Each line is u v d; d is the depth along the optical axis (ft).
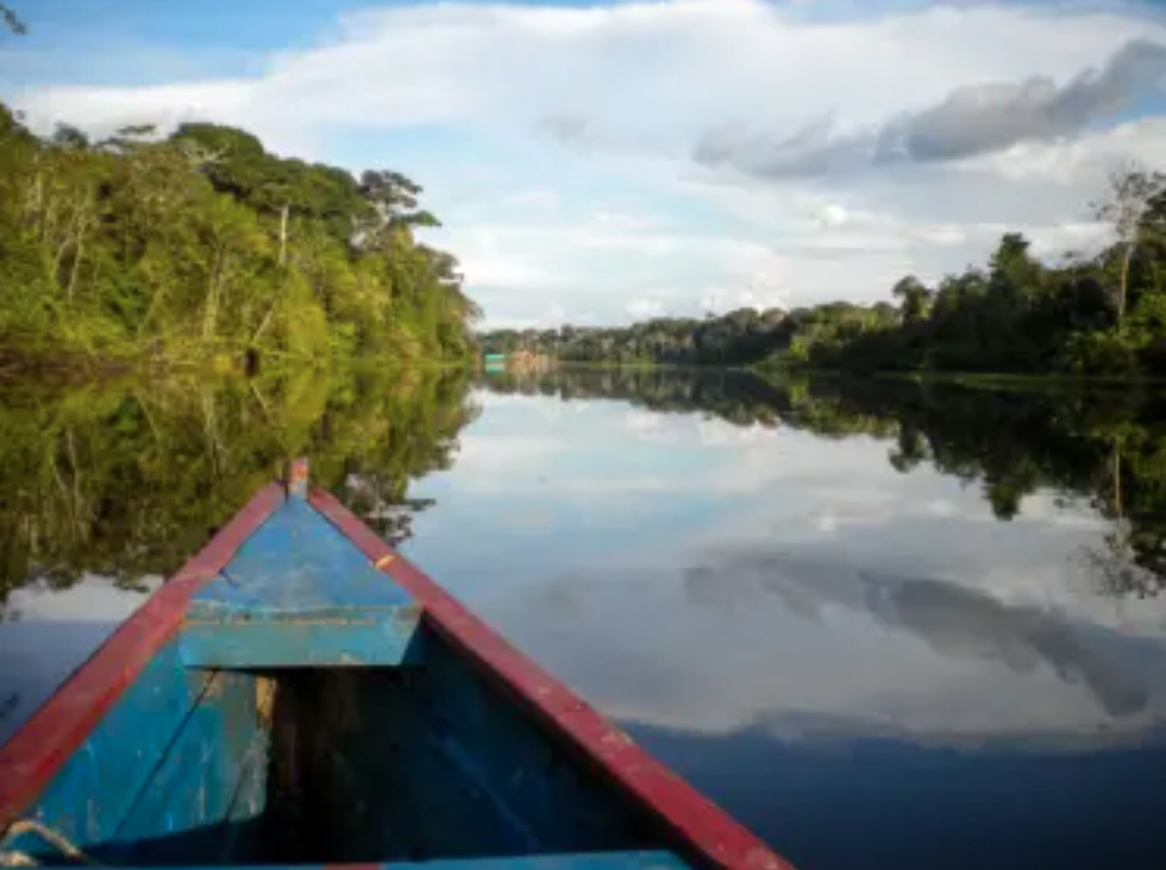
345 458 54.39
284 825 13.35
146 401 81.20
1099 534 34.78
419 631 11.28
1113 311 171.83
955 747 15.70
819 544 32.55
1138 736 16.19
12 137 105.81
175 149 134.10
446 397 125.18
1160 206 155.84
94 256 115.55
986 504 41.78
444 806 10.25
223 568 13.01
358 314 188.24
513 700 8.88
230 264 137.90
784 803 13.73
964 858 12.07
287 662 11.06
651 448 66.18
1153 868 11.84
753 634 21.88
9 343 98.43
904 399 135.33
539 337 556.92
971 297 220.02
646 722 16.66
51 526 33.58
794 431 82.23
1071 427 84.02
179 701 10.64
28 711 17.24
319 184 192.75
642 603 24.50
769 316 456.45
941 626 22.70
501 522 36.06
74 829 7.55
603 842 7.38
